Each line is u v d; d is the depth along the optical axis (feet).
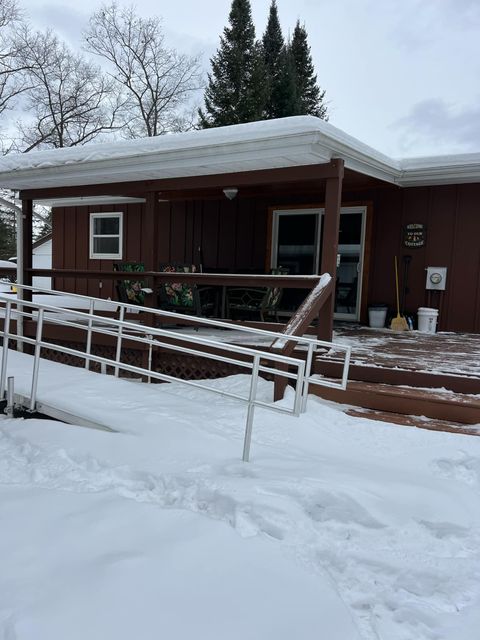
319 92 123.95
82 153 19.74
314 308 14.83
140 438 10.97
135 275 20.62
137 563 6.72
